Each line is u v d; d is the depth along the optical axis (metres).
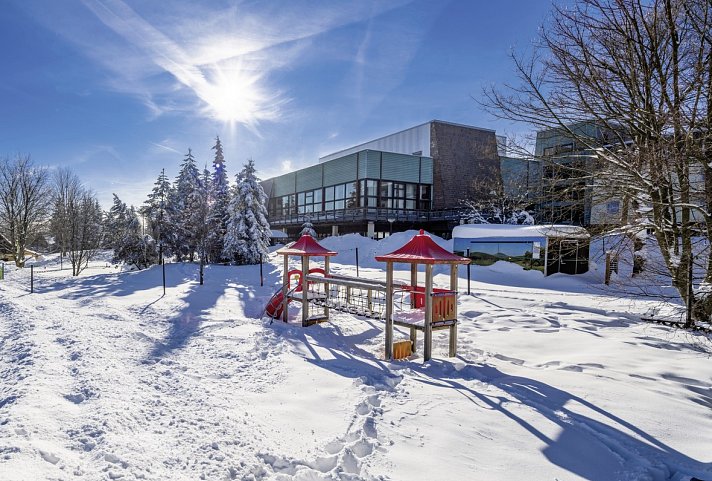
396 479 2.94
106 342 6.60
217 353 6.26
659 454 3.37
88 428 3.32
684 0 7.22
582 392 4.69
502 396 4.60
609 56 8.25
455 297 6.56
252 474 2.87
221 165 33.91
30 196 35.31
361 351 7.13
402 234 27.47
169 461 2.95
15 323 7.97
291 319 9.77
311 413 4.04
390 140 41.41
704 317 7.94
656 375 5.35
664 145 7.11
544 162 10.07
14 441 2.94
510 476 3.04
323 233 41.12
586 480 3.00
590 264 16.59
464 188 36.38
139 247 24.48
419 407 4.29
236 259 24.34
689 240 7.75
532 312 9.88
